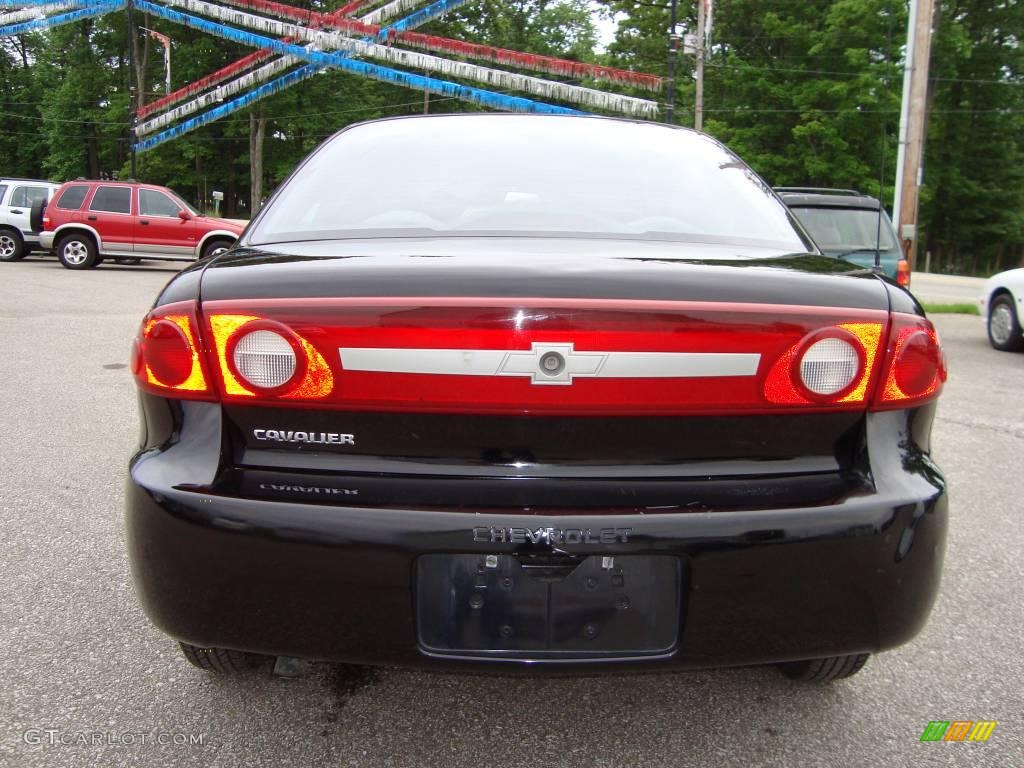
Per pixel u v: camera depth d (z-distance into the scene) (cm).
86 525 360
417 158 261
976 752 215
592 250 204
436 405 170
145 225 1661
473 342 167
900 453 185
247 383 173
